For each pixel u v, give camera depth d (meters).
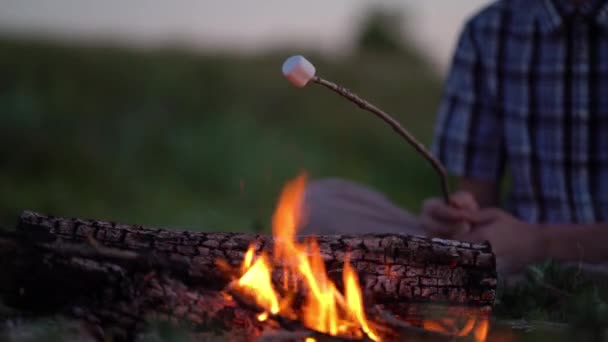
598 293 2.74
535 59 3.62
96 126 8.80
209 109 10.18
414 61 15.69
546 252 3.34
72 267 2.27
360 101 2.67
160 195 7.01
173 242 2.38
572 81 3.54
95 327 2.24
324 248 2.42
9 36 12.88
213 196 7.20
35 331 2.18
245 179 7.46
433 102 12.14
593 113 3.52
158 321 2.23
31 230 2.36
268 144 8.77
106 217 6.08
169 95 10.52
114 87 10.56
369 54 15.30
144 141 8.46
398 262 2.44
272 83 11.63
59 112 8.82
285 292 2.34
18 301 2.32
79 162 7.50
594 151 3.53
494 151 3.83
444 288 2.45
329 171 8.48
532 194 3.65
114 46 13.05
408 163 8.91
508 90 3.70
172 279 2.31
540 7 3.61
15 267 2.28
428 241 2.47
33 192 6.56
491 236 3.35
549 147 3.60
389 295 2.42
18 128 7.76
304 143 9.43
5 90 9.69
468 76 3.82
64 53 12.10
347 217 3.57
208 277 2.32
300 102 11.00
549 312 2.70
